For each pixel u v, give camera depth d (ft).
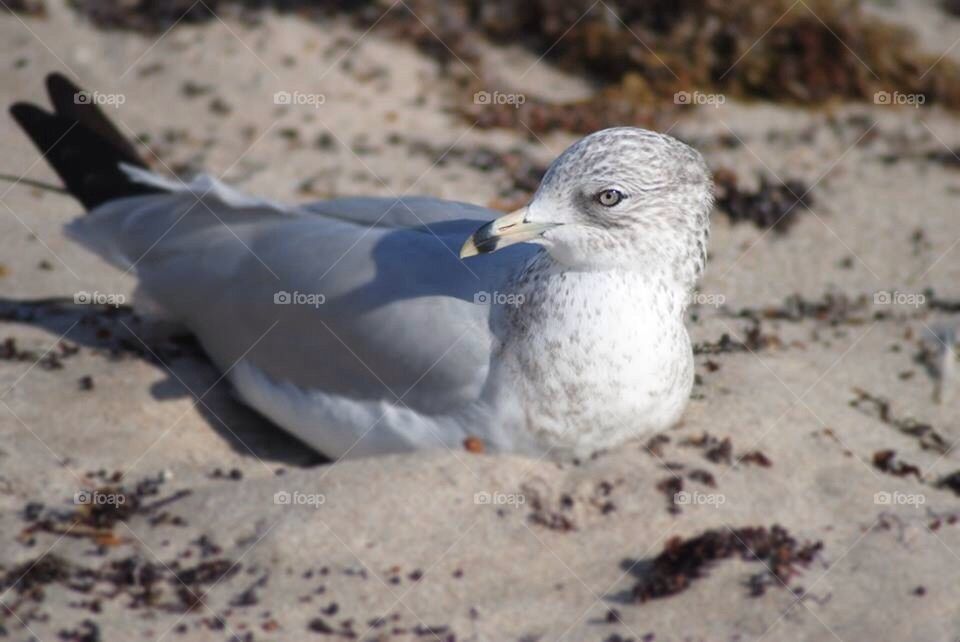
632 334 31.40
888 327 41.96
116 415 34.68
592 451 32.40
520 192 48.26
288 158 49.55
